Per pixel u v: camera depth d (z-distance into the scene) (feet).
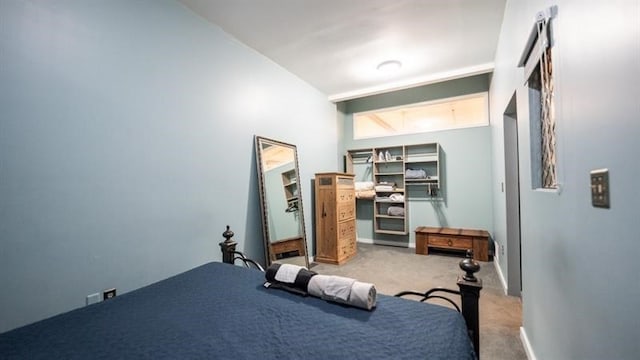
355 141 18.22
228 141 9.25
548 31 4.15
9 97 4.71
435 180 15.56
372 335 3.40
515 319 7.76
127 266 6.32
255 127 10.50
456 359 2.93
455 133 15.55
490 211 14.69
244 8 8.09
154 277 6.86
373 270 12.24
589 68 2.97
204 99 8.42
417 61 11.78
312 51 10.80
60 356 3.19
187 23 7.95
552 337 4.55
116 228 6.14
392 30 9.40
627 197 2.32
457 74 12.58
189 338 3.48
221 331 3.63
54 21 5.26
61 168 5.30
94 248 5.76
